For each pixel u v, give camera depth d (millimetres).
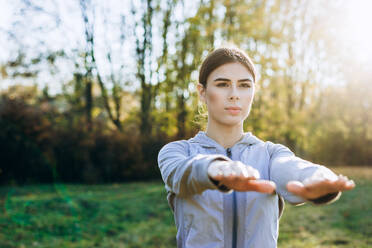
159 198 8641
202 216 1265
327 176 797
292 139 15797
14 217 6379
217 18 14867
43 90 15031
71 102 15172
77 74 15141
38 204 7391
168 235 5781
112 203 7891
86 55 15164
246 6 14797
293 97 16594
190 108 13953
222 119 1366
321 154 20938
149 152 14008
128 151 13578
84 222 6340
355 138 20984
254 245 1248
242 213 1278
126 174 13445
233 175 781
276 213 1334
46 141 12883
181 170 1039
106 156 13234
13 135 12539
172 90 15164
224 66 1349
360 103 19672
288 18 15789
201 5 14703
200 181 914
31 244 5129
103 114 16562
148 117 15180
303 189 776
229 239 1273
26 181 12570
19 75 14641
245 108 1372
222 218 1267
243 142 1408
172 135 14547
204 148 1403
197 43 14977
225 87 1356
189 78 14320
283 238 5512
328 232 5824
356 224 6324
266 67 14859
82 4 14844
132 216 6996
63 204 7496
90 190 10133
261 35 15023
